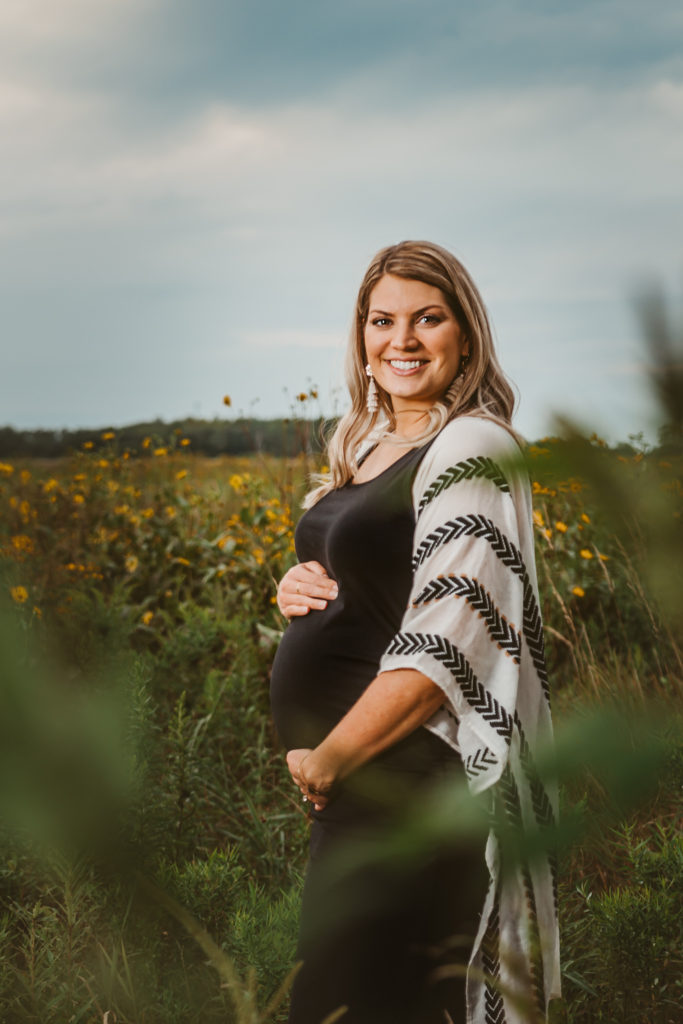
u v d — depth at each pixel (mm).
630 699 287
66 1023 1759
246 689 3377
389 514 1673
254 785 3186
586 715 257
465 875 1509
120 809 197
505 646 1480
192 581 4820
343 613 1724
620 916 1882
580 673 3338
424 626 1479
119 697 213
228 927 1908
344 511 1745
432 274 1753
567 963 2092
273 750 3475
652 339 238
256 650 3771
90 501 5543
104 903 293
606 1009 2037
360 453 1929
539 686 1580
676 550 261
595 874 2471
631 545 266
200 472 7059
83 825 191
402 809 486
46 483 5738
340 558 1701
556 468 250
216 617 4141
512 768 1480
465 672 1456
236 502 6000
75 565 4562
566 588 3838
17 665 192
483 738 1444
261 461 5676
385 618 1706
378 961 1518
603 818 333
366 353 1927
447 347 1768
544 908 1521
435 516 1556
